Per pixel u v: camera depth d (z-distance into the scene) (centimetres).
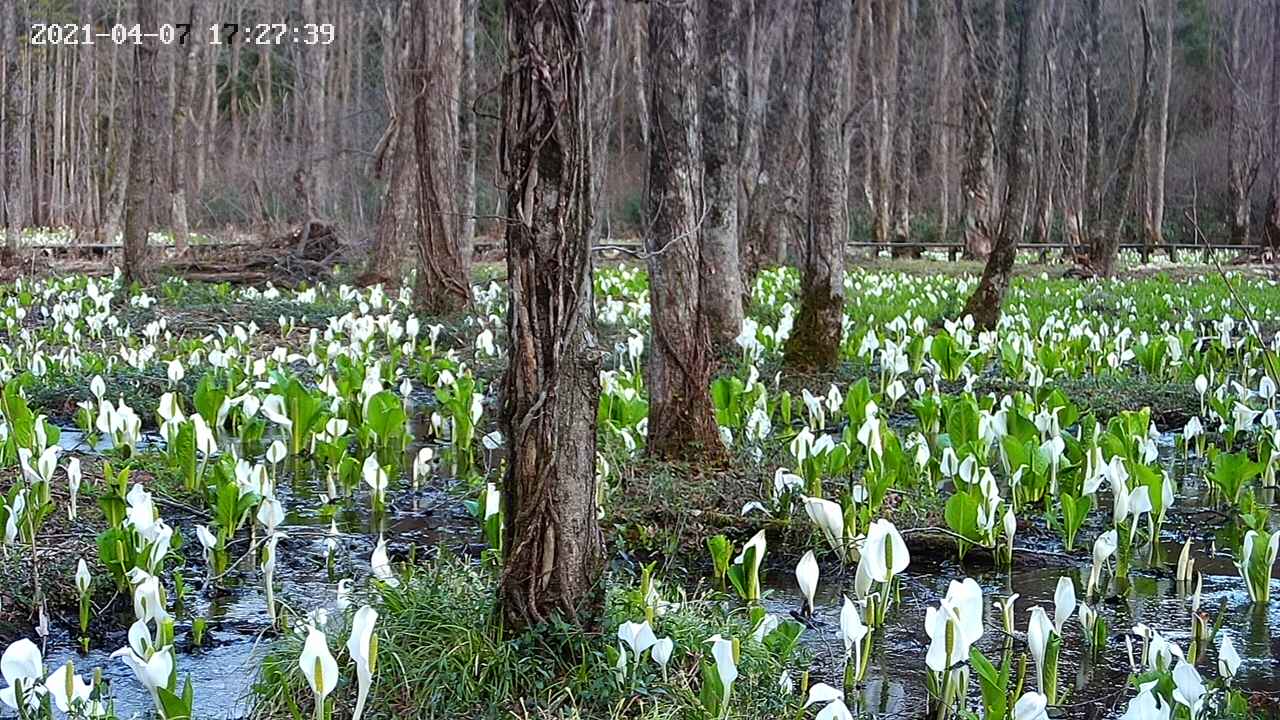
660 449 782
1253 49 3716
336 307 1677
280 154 3152
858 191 3994
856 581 465
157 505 728
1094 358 1239
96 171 3712
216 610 576
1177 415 1062
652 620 459
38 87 3919
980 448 718
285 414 859
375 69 3959
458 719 425
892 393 982
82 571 525
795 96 1783
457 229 1597
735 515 695
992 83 3250
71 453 839
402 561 638
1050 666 452
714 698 405
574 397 445
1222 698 472
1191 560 611
